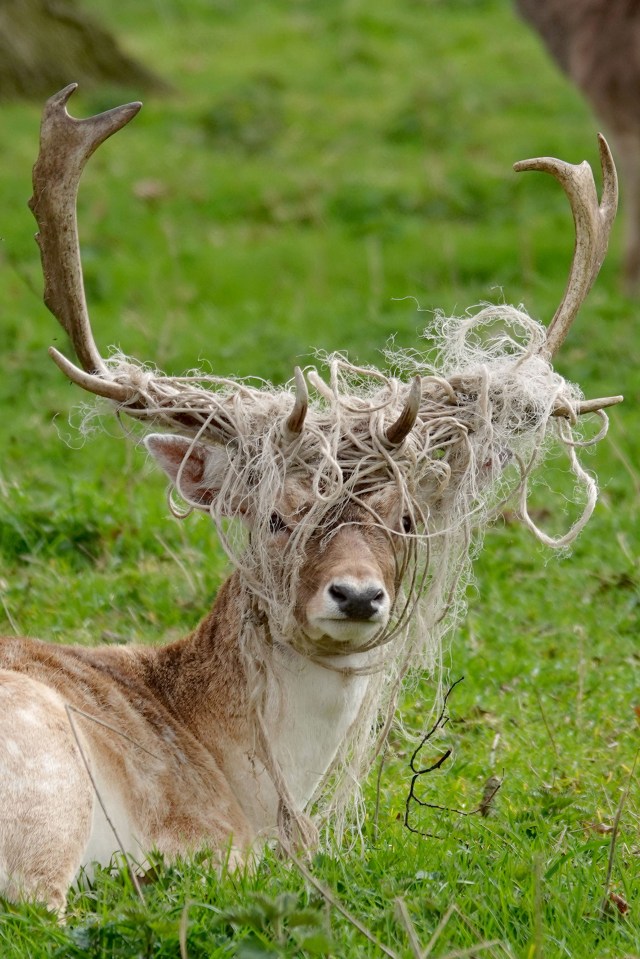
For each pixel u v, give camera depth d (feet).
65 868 26.68
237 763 29.96
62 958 24.20
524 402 29.86
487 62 128.98
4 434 57.36
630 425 60.44
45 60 110.01
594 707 38.50
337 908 24.13
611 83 79.51
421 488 29.55
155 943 24.23
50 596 43.55
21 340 68.74
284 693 29.55
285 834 29.53
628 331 72.02
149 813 28.78
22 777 26.40
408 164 103.86
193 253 84.53
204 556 45.93
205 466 29.63
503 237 90.12
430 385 29.84
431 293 79.82
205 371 63.10
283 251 86.22
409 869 28.14
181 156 100.68
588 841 29.68
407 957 24.06
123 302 76.18
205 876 27.07
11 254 81.30
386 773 34.63
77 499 49.24
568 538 29.30
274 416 28.84
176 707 30.48
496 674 40.47
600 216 31.71
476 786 34.19
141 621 42.86
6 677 27.50
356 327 70.79
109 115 29.27
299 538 27.89
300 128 109.50
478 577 47.39
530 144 107.04
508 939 25.21
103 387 29.04
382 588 27.20
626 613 45.11
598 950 24.88
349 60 126.72
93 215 87.71
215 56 128.77
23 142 97.91
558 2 81.15
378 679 30.32
